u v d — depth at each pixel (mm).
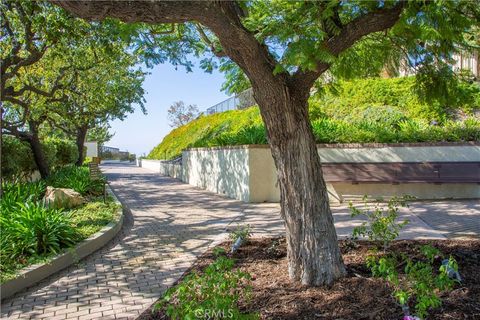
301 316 3293
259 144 11133
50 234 5605
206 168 15586
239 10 4684
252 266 4672
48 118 16234
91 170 11289
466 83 5070
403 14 3393
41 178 14438
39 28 8539
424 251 3797
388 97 15328
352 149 10641
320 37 3393
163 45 7715
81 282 4797
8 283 4391
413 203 9797
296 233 4023
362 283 3846
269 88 3812
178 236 7125
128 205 11266
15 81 12859
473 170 10148
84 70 12805
